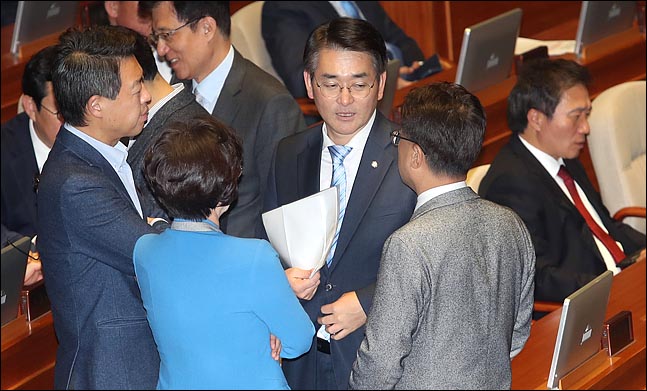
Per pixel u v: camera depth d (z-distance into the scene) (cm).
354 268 691
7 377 814
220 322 565
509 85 1186
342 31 669
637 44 1307
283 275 577
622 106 1102
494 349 597
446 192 600
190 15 809
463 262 585
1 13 1366
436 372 586
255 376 573
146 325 636
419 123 595
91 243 618
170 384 578
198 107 717
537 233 916
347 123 680
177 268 571
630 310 862
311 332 596
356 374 599
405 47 1339
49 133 897
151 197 691
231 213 807
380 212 684
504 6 1544
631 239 998
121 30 646
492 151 1162
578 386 759
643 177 1116
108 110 625
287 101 819
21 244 802
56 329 652
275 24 1227
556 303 896
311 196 666
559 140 932
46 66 872
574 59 1267
